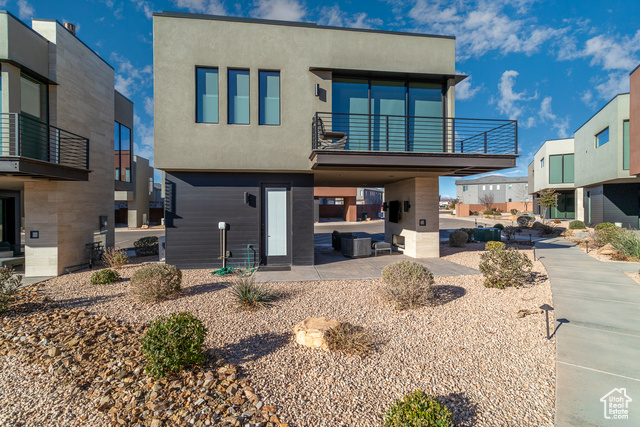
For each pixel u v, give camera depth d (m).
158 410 3.24
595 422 2.89
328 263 10.52
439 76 9.77
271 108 9.42
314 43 9.41
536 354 4.27
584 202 24.52
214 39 9.04
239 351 4.42
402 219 12.71
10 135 8.38
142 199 29.03
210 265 9.63
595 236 14.58
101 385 3.75
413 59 9.85
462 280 8.05
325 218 39.44
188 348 3.88
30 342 4.80
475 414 3.14
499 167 9.20
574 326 5.03
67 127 10.19
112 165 12.96
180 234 9.52
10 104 8.36
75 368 4.10
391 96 9.98
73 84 10.48
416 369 3.97
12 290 6.42
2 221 13.17
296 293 7.01
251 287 6.51
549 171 28.27
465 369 3.97
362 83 9.85
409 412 2.77
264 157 9.23
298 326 4.79
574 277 8.02
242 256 9.76
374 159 8.56
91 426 3.12
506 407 3.25
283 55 9.28
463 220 35.50
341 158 8.41
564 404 3.17
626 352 4.16
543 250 12.73
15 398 3.59
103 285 7.97
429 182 11.45
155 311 6.01
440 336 4.86
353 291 7.14
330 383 3.69
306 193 9.98
